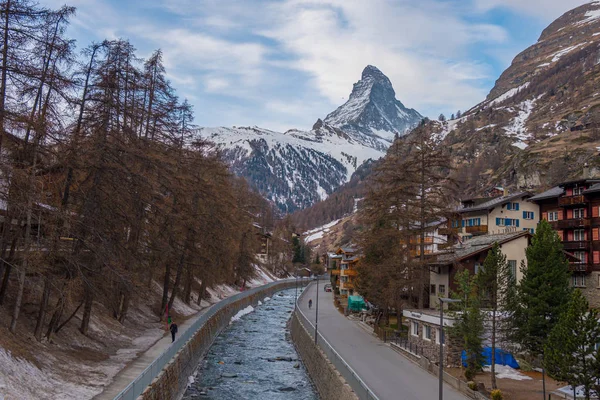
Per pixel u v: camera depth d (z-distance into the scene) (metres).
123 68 33.25
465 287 36.22
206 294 84.19
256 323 80.69
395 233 49.75
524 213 75.50
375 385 32.44
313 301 101.56
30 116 24.05
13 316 27.75
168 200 43.34
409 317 45.97
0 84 24.16
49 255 26.81
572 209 65.50
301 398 38.91
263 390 40.75
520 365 38.06
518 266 50.50
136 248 38.22
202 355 52.34
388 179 52.84
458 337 38.31
